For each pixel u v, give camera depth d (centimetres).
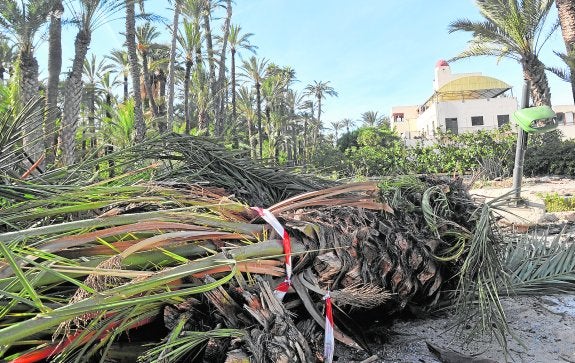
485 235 309
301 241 253
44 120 489
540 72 1878
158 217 231
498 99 3716
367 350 272
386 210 307
